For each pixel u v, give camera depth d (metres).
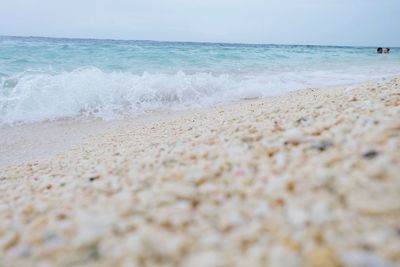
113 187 2.24
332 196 1.54
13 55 15.25
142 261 1.27
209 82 9.87
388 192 1.46
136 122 6.64
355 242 1.21
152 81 9.04
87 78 8.70
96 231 1.51
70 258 1.37
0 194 2.84
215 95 9.12
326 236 1.27
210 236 1.39
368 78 12.33
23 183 3.15
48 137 5.73
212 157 2.49
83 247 1.42
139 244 1.37
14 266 1.40
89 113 7.26
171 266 1.23
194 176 2.08
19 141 5.48
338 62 20.56
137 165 2.72
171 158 2.66
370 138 2.15
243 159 2.28
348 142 2.19
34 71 11.26
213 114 5.89
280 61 19.64
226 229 1.44
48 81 8.37
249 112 4.81
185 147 2.98
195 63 16.25
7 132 5.92
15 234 1.72
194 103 8.30
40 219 1.86
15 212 2.17
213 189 1.86
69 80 8.48
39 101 7.45
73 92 7.99
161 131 4.75
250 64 17.00
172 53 19.92
